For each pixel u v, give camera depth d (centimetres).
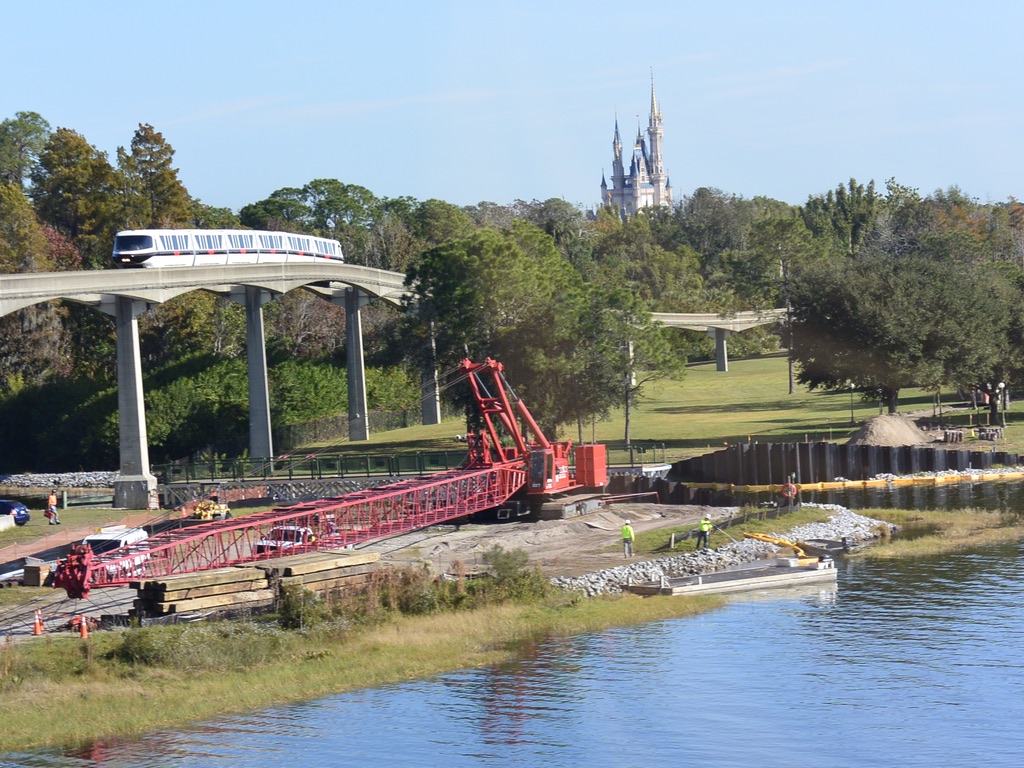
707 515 9056
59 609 6400
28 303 10500
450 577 6775
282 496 11106
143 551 6388
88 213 18738
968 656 5366
